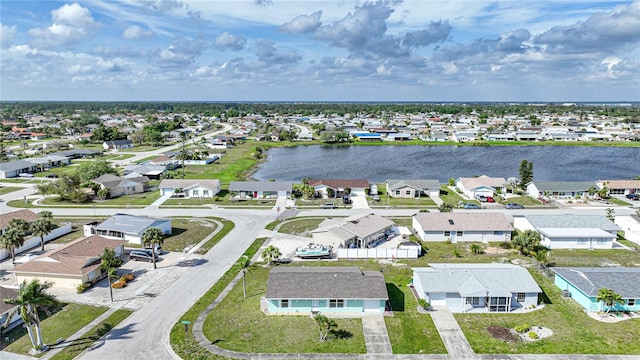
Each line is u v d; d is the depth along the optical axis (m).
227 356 42.34
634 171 157.75
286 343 44.59
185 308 52.47
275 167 169.88
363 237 73.69
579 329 47.31
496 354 42.56
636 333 46.31
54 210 99.62
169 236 80.81
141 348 43.75
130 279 60.97
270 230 84.38
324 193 113.69
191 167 158.38
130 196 114.00
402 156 198.00
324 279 53.03
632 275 55.12
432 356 42.28
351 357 42.12
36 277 58.53
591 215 82.06
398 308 52.59
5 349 43.56
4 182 131.50
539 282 60.22
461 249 74.50
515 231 84.31
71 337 45.91
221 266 66.31
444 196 114.06
